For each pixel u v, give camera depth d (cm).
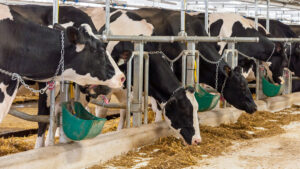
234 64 716
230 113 677
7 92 340
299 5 1159
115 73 388
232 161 448
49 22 511
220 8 1433
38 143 469
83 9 676
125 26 600
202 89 593
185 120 476
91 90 425
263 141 551
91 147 413
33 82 484
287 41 898
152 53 528
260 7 1387
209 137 556
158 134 531
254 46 802
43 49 352
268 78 877
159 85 526
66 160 381
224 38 587
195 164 431
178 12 744
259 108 781
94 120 380
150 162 431
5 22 328
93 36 375
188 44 566
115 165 422
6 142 518
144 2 1127
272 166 432
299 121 718
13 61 335
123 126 635
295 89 1108
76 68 369
